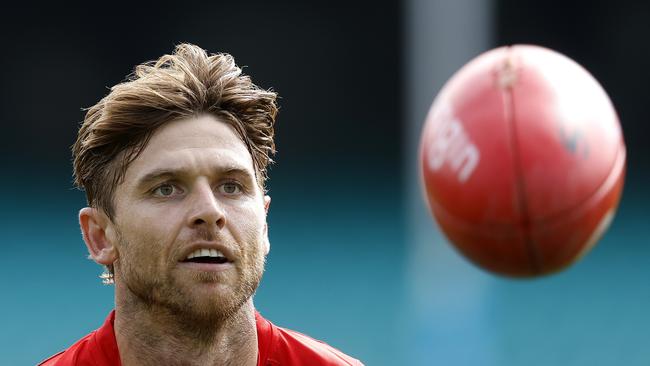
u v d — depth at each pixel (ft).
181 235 29.76
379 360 105.40
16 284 151.64
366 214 221.05
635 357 108.27
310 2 289.12
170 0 285.84
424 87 178.09
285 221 214.90
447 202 25.55
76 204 231.50
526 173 24.58
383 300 137.80
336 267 164.86
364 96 290.35
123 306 31.86
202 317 30.09
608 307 135.85
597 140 25.25
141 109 30.73
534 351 110.93
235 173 30.58
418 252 158.51
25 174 266.98
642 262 172.14
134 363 31.76
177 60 32.65
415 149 179.11
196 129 30.91
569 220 24.93
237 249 29.99
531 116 24.90
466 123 25.38
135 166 30.66
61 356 35.27
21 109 281.33
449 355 108.17
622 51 278.46
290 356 35.73
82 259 172.24
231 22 287.48
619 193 25.94
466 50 177.37
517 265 25.82
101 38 285.23
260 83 289.33
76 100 283.59
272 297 140.46
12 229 204.54
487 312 132.77
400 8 289.53
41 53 282.77
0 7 280.92
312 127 290.56
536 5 280.51
